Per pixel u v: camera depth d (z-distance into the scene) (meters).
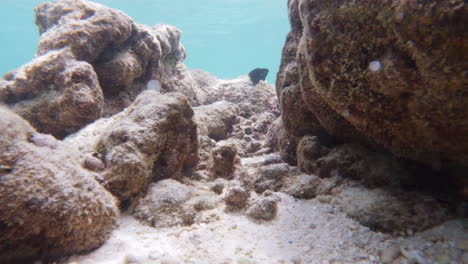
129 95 6.35
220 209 3.08
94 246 2.23
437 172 2.71
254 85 10.00
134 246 2.29
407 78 1.93
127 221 2.77
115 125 3.38
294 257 2.16
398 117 2.21
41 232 1.91
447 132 2.03
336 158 3.41
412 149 2.39
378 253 2.16
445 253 1.97
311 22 2.46
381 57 2.06
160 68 7.38
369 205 2.69
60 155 2.32
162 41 7.69
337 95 2.47
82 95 4.83
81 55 5.32
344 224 2.62
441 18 1.60
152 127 3.32
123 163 2.90
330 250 2.24
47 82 4.94
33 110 4.78
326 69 2.46
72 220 2.03
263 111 8.77
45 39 5.34
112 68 5.80
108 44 5.89
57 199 1.97
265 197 3.21
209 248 2.35
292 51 4.56
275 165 3.83
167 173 3.55
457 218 2.38
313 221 2.74
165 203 2.88
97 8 5.98
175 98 3.83
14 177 1.87
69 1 6.10
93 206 2.23
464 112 1.83
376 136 2.52
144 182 3.07
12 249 1.83
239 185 3.20
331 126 3.42
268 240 2.47
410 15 1.73
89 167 2.79
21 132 2.20
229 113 7.28
